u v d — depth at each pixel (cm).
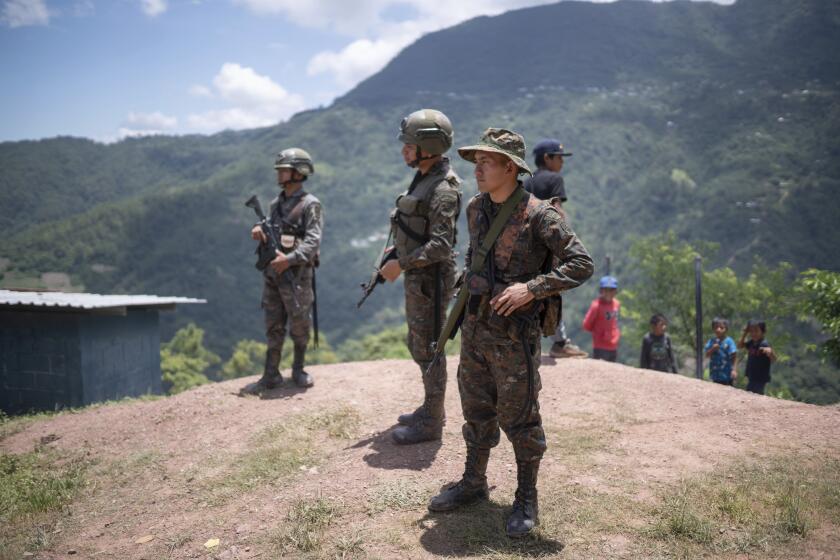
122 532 340
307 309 575
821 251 12838
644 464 359
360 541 285
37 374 992
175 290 19275
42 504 386
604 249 18412
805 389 4309
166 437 489
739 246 14050
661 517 289
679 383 530
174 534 326
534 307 269
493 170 270
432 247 375
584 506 304
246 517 333
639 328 3516
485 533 283
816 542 262
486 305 277
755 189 17238
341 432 444
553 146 536
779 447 380
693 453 375
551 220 263
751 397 491
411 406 499
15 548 330
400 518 306
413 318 400
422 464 371
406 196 391
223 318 17675
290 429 459
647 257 3444
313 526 307
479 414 305
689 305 3284
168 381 7706
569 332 11688
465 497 310
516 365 273
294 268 565
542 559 258
